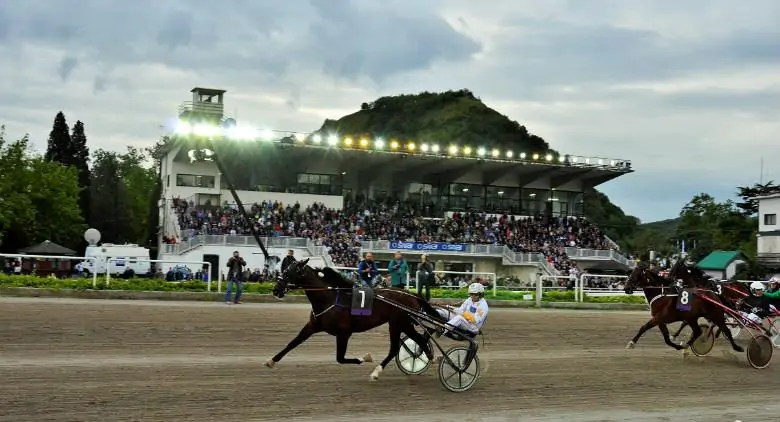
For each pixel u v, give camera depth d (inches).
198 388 434.6
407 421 387.5
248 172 2146.9
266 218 1910.7
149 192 3102.9
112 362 500.1
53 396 399.2
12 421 351.3
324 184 2255.2
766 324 881.5
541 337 745.0
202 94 2159.2
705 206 2942.9
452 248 2020.2
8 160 2030.0
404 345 495.8
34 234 2084.2
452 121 4722.0
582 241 2281.0
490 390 474.6
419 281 871.1
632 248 3225.9
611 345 726.5
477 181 2412.6
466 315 465.7
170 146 2084.2
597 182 2506.2
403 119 5108.3
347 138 2086.6
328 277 468.1
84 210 2763.3
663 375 564.4
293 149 2050.9
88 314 692.7
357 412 400.2
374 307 466.6
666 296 645.9
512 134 4658.0
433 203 2358.5
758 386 539.2
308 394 434.0
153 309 761.0
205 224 1813.5
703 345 663.1
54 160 2800.2
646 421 417.4
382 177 2351.1
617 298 1172.5
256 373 486.0
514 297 1130.0
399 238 2023.9
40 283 873.5
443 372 463.2
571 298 1149.7
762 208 2269.9
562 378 530.6
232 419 372.5
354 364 525.0
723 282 800.3
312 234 1911.9
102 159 3284.9
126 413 373.1
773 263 2150.6
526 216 2380.7
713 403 473.7
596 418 418.0
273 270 1539.1
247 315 759.1
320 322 466.0
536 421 404.2
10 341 553.9
